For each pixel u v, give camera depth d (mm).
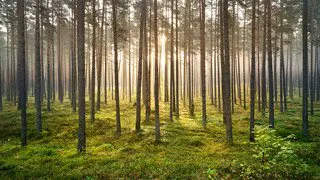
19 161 13203
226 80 17094
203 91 22938
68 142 17938
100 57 30219
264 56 28688
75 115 27281
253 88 16953
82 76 15180
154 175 10609
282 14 29781
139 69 20062
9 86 48000
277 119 25844
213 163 12016
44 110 30938
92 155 14312
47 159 13477
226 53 17000
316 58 44031
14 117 26578
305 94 18422
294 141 16578
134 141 17500
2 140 18969
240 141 16922
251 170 10508
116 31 19578
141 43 20047
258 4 27156
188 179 10078
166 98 40312
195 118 28094
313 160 12289
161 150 14930
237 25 39312
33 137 19500
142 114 29031
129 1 29328
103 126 22297
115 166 11859
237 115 29547
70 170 11586
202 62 23453
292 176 9938
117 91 19859
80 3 15008
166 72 39625
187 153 14227
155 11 18844
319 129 20797
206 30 39625
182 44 36844
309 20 33625
